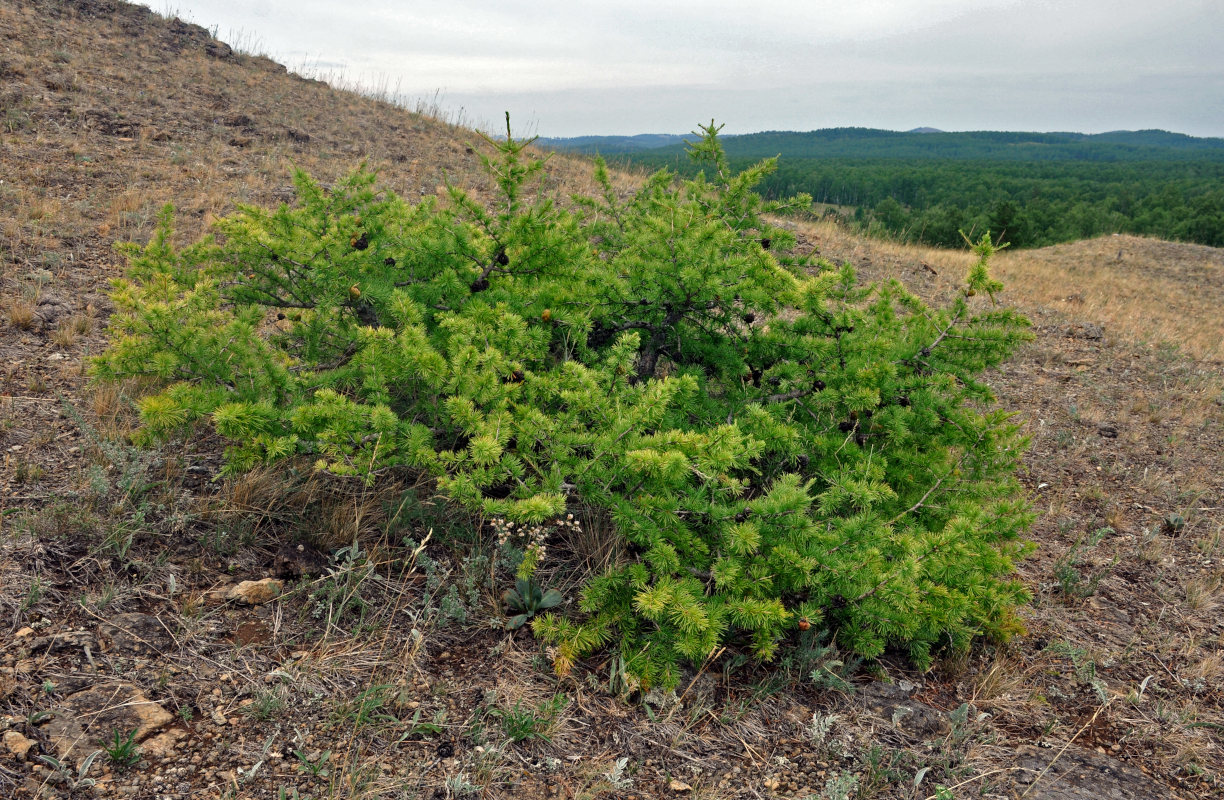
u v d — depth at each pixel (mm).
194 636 2557
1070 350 9445
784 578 3027
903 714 2844
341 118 14516
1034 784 2557
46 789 1886
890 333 3932
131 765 2035
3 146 8242
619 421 3014
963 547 2922
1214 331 12500
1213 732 2994
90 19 14898
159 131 10367
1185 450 6527
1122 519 5094
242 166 9852
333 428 2912
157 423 2900
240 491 3217
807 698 2910
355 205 4402
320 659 2607
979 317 3855
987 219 59375
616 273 4297
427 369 3070
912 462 3740
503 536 3146
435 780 2219
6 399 3770
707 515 3080
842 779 2402
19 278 5367
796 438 3471
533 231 3943
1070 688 3213
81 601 2555
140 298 3256
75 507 2947
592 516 3506
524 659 2848
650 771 2447
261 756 2170
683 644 2727
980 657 3373
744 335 4367
